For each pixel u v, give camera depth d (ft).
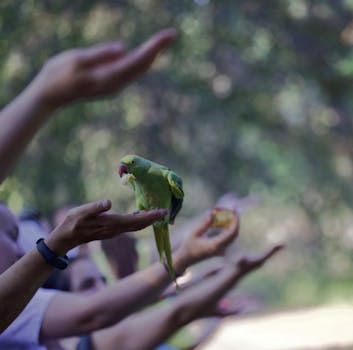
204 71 87.35
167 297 23.54
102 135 95.96
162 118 95.09
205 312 22.08
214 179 116.37
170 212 14.42
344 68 86.58
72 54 19.79
